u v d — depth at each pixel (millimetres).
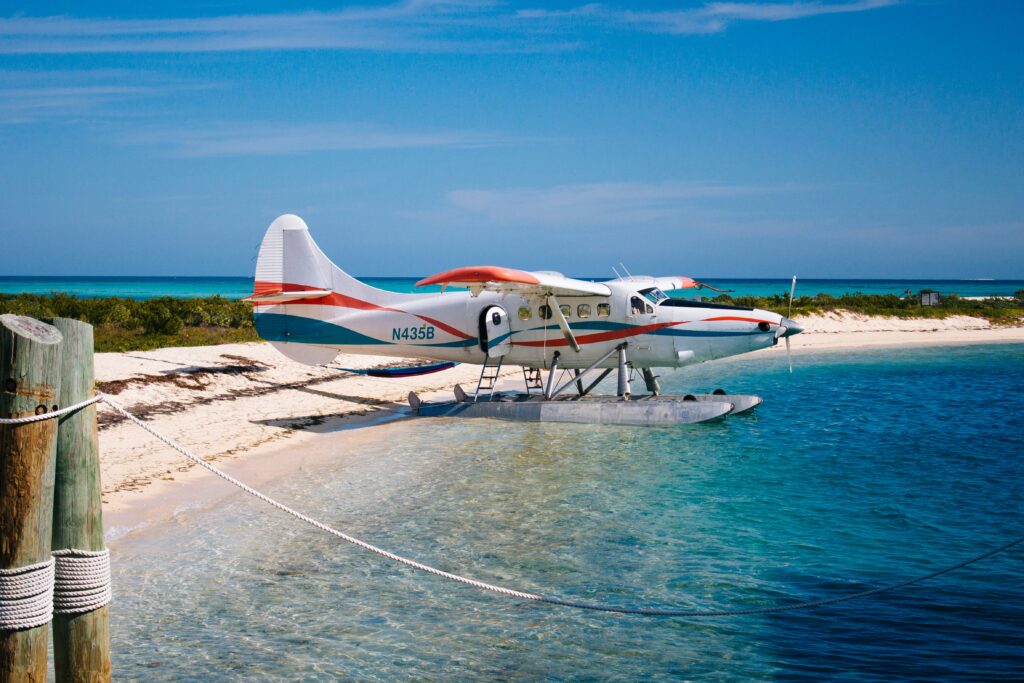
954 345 42938
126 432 14617
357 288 19188
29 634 3869
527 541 9484
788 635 7117
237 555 8852
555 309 17312
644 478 12609
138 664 6367
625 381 17594
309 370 24094
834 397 23141
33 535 3844
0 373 3725
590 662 6602
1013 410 20484
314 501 11055
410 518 10344
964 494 11773
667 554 9086
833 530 10008
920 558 9055
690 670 6484
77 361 4043
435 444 15242
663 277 20953
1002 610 7656
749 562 8867
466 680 6258
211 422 16391
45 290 131625
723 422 18109
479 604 7707
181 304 33031
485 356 18578
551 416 17500
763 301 54125
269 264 19438
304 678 6219
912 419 18844
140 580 8062
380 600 7758
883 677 6355
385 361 27828
